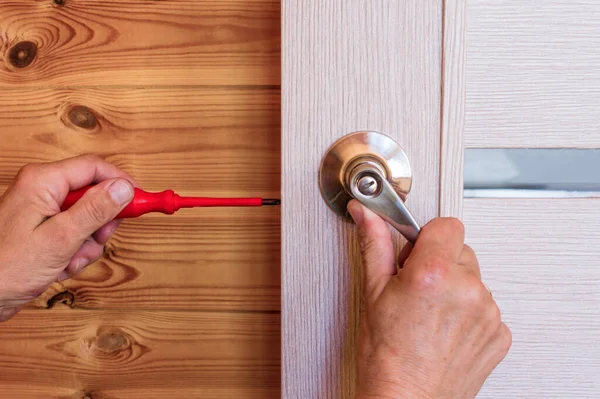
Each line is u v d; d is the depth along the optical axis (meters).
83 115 0.66
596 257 0.52
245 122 0.66
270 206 0.67
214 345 0.69
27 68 0.66
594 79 0.49
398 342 0.41
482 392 0.54
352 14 0.46
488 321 0.42
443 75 0.47
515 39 0.49
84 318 0.69
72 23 0.65
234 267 0.68
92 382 0.70
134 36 0.65
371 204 0.44
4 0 0.65
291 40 0.46
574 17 0.48
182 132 0.66
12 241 0.48
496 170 0.52
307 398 0.49
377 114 0.47
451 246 0.42
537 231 0.51
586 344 0.53
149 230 0.67
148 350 0.69
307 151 0.47
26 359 0.70
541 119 0.49
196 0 0.64
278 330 0.68
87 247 0.56
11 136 0.66
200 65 0.65
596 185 0.52
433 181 0.48
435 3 0.46
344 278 0.48
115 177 0.50
